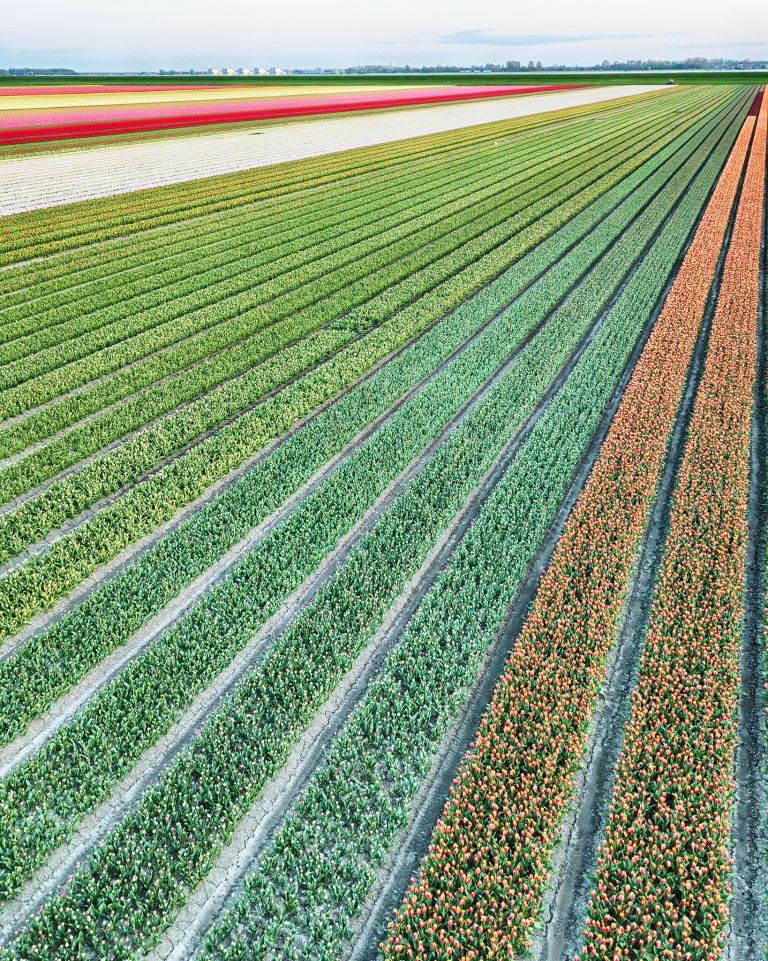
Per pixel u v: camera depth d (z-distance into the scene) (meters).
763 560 14.69
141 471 17.97
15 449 19.12
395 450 18.44
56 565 14.45
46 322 27.41
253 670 12.27
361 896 8.83
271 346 25.00
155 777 10.52
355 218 42.25
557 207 43.66
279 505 16.59
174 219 42.31
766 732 10.82
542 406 21.06
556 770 9.98
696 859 8.66
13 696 11.33
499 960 7.96
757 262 31.53
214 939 8.41
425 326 26.75
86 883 8.83
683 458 17.20
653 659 11.53
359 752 10.67
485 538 15.00
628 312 26.70
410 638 12.48
